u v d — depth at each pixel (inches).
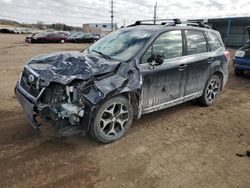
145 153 143.2
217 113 210.1
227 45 1212.5
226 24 1221.1
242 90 290.0
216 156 142.1
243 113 212.1
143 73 157.8
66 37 1316.4
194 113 207.6
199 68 200.4
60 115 131.0
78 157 137.2
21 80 155.1
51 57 158.4
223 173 126.9
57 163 131.2
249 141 161.2
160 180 120.2
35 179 118.6
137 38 173.3
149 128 175.3
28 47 881.5
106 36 203.3
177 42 184.9
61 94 132.7
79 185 115.7
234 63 353.1
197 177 123.2
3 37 1486.2
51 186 114.5
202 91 214.7
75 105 131.8
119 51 169.3
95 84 135.2
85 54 166.4
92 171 125.8
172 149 148.4
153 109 173.6
